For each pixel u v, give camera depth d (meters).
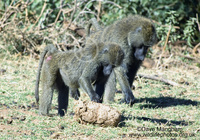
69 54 16.17
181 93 22.28
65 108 16.94
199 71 28.55
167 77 26.25
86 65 15.41
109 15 34.25
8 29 28.14
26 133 13.48
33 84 21.81
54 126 14.40
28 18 31.61
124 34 19.12
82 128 14.23
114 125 14.52
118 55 15.47
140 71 27.22
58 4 34.06
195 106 19.27
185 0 35.88
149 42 18.78
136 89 22.97
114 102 19.91
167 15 34.81
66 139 13.00
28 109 16.91
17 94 19.28
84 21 30.92
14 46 27.94
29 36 28.69
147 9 34.91
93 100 15.05
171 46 32.12
